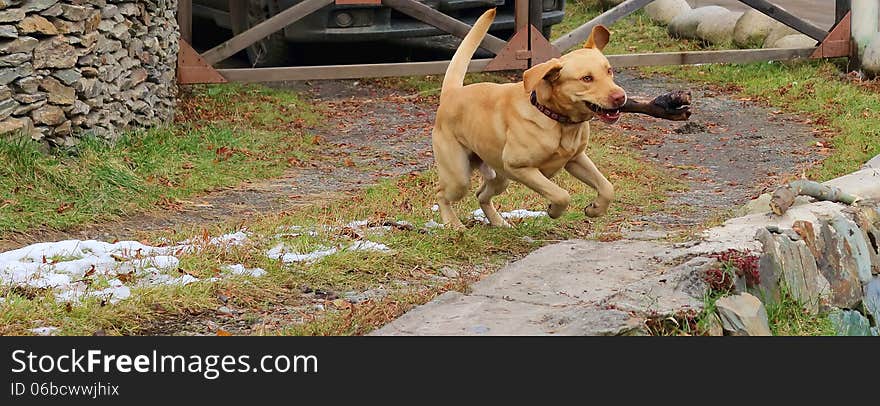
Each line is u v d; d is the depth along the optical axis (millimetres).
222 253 6426
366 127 11664
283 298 5809
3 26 7934
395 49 14305
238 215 8008
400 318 4953
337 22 12586
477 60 12789
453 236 6875
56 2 8336
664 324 4918
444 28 12500
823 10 19609
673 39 16422
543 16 13398
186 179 8852
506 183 7254
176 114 11102
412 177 9195
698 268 5406
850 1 13664
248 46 12641
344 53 14141
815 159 10438
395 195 8492
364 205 8086
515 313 4953
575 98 6242
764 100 12984
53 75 8438
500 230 7184
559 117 6426
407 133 11430
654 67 14945
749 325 5227
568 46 12953
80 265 6059
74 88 8570
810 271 6242
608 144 10859
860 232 6953
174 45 11383
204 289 5734
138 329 5281
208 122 11078
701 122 12047
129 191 8195
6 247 6820
